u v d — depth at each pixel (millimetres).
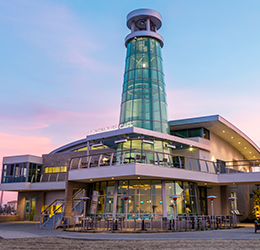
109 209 22875
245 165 26344
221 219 22125
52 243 13812
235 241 13445
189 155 30594
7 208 69562
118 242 13844
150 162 22422
